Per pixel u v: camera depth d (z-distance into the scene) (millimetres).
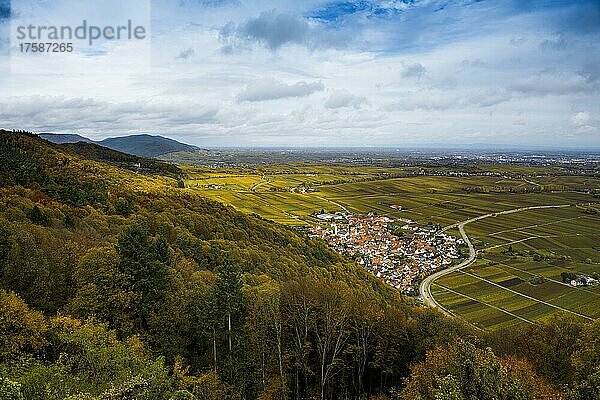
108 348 24234
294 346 39375
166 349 33375
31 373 20922
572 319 39969
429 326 43406
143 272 34875
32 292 32562
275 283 48531
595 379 22062
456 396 21156
